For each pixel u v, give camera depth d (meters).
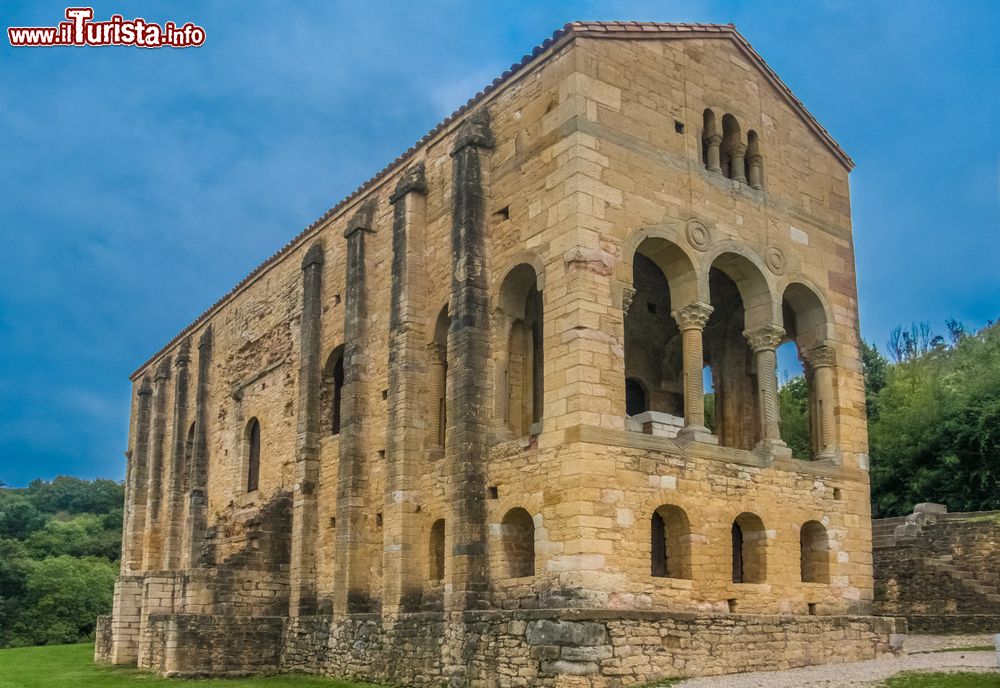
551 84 24.58
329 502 31.36
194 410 44.56
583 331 22.25
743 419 30.61
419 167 29.27
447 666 23.23
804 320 28.47
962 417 44.09
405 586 26.19
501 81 26.31
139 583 37.44
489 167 26.23
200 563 34.22
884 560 34.91
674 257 25.02
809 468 26.12
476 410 24.61
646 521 22.12
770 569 24.45
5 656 42.50
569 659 19.86
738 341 31.00
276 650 30.69
